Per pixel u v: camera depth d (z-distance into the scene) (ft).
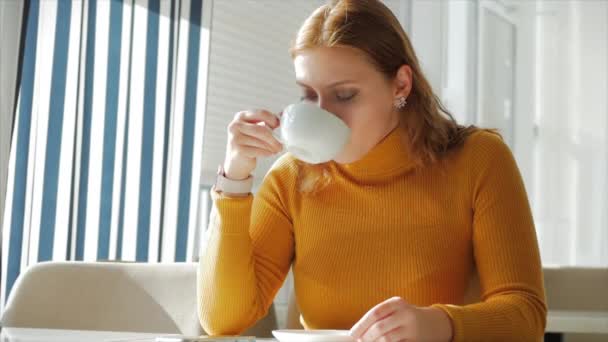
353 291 4.04
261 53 11.56
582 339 6.23
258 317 4.18
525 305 3.48
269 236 4.33
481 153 4.09
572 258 13.65
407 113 4.13
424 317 2.91
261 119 3.74
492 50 13.98
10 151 7.75
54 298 4.67
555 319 5.64
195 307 4.54
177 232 9.59
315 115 3.32
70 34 8.41
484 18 13.78
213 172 10.72
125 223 9.00
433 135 4.12
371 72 3.84
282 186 4.39
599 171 13.61
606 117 13.65
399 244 4.03
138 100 9.20
